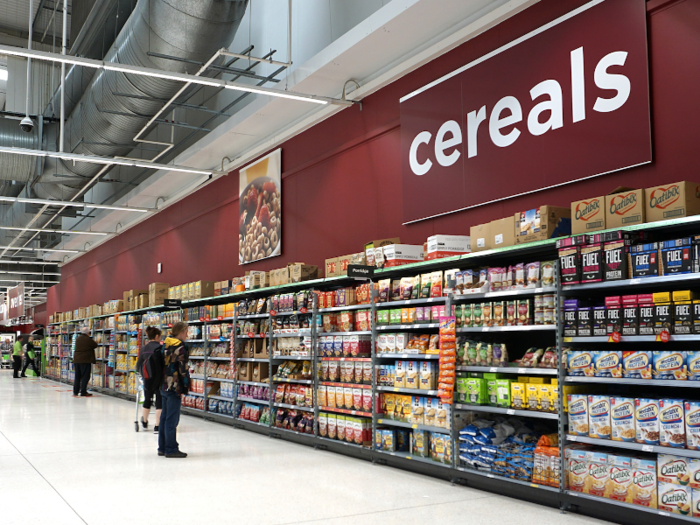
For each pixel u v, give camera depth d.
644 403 4.08
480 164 6.65
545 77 5.98
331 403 7.12
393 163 8.06
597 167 5.45
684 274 3.91
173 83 8.50
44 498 5.00
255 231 11.26
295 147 10.22
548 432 5.30
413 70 7.76
